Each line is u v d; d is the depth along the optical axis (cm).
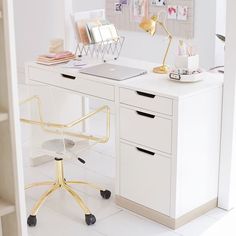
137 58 512
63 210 333
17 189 210
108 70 342
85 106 409
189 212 317
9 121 203
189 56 320
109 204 341
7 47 197
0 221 213
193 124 301
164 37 482
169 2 471
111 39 388
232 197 333
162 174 305
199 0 454
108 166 401
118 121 321
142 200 322
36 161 401
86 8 536
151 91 298
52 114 384
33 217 313
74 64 364
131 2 500
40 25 595
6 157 209
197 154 310
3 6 193
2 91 203
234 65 306
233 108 314
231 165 325
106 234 306
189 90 298
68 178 379
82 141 351
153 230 310
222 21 450
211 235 304
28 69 375
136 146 314
